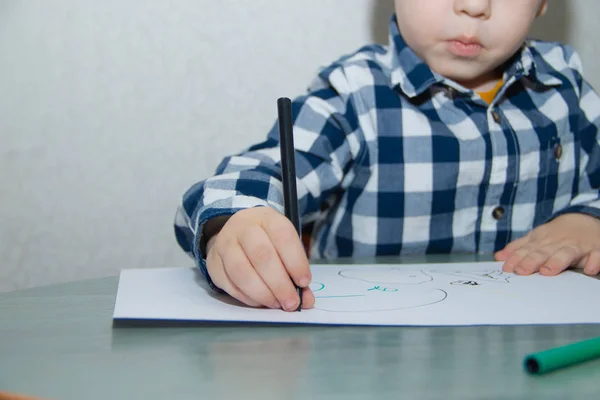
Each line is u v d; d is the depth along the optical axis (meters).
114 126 0.99
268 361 0.35
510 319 0.44
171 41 0.99
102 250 1.00
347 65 0.89
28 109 0.96
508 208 0.90
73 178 0.99
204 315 0.44
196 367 0.34
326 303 0.48
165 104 1.00
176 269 0.62
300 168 0.79
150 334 0.41
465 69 0.86
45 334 0.41
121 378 0.32
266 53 1.02
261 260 0.48
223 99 1.01
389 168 0.87
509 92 0.93
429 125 0.88
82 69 0.97
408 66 0.88
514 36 0.84
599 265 0.64
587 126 0.97
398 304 0.48
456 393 0.30
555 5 1.12
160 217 1.01
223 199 0.60
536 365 0.33
